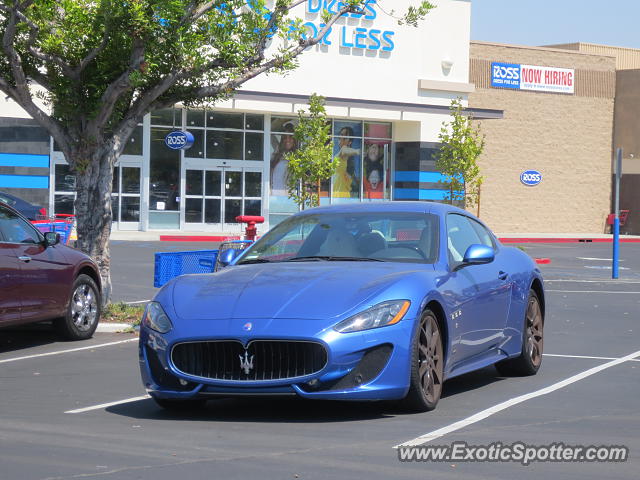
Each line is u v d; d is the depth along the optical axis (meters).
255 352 6.73
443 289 7.55
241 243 12.99
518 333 9.07
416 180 39.44
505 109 43.47
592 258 30.48
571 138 45.41
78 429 6.70
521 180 44.03
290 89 36.56
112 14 11.95
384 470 5.56
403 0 38.94
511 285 8.92
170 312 7.11
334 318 6.75
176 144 32.16
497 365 9.40
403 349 6.88
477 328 8.17
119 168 34.66
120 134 13.37
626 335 12.81
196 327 6.86
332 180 38.97
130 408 7.57
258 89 35.88
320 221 8.47
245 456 5.85
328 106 37.31
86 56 12.84
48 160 32.06
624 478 5.48
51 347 11.28
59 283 11.43
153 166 35.31
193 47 12.62
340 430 6.64
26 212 28.22
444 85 39.84
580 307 16.52
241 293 7.12
